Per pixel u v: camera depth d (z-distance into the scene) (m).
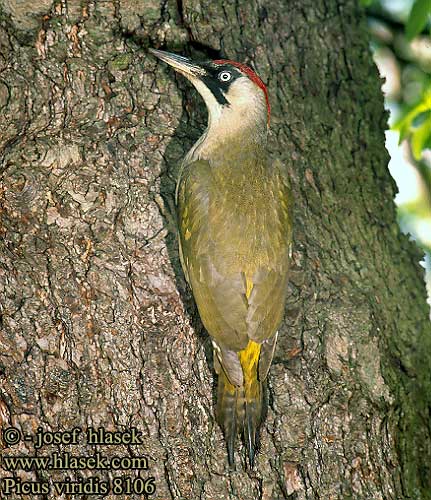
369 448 9.74
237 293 9.66
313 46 11.34
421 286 11.45
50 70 9.63
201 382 9.55
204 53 10.93
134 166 9.81
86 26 9.86
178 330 9.56
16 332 9.23
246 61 10.94
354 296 10.14
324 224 10.58
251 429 9.41
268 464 9.48
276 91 10.96
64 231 9.41
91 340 9.30
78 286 9.34
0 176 9.40
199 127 10.82
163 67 10.28
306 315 9.93
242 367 9.55
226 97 10.59
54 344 9.26
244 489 9.34
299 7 11.35
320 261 10.25
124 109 9.91
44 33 9.68
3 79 9.40
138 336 9.41
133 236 9.57
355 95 11.56
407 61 15.78
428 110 13.37
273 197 10.20
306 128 10.98
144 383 9.34
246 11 10.98
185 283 9.84
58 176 9.49
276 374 9.73
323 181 10.85
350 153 11.27
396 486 9.93
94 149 9.66
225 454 9.38
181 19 10.60
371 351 9.93
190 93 10.75
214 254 9.77
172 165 10.06
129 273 9.48
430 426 10.85
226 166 10.42
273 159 10.59
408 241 11.64
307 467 9.53
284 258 9.92
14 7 9.52
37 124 9.52
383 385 9.95
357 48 11.85
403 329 10.84
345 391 9.77
